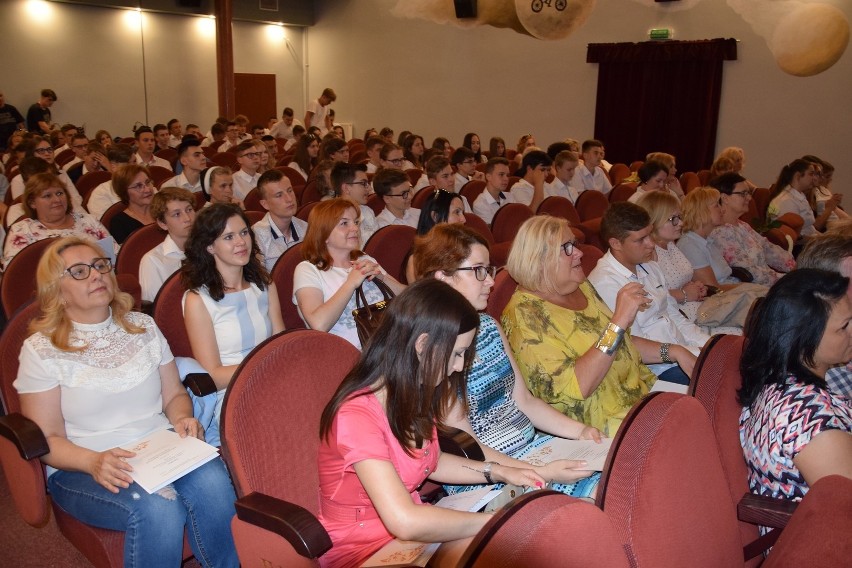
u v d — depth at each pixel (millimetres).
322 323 2621
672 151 10523
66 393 1980
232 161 7785
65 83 12570
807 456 1521
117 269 3564
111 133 13219
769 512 1563
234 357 2521
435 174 5895
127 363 2064
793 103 9523
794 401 1561
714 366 1736
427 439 1600
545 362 2205
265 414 1645
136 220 4367
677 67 10273
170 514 1855
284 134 12195
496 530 961
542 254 2275
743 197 4230
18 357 2055
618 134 10984
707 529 1328
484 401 2059
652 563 1197
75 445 1922
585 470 1850
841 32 9023
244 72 14383
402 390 1500
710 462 1368
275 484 1652
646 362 2701
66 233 3803
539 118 11930
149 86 13555
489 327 2125
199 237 2426
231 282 2527
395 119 13961
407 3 13320
